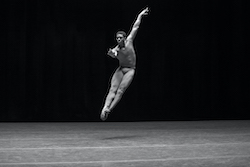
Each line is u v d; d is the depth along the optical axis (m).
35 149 4.59
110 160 3.74
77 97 10.10
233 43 10.78
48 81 10.03
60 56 10.09
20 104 9.94
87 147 4.77
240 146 4.83
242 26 10.81
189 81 10.55
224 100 10.70
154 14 10.47
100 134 6.61
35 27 10.05
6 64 9.93
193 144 5.05
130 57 5.71
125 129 7.71
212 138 5.83
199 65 10.62
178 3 10.59
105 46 10.23
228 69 10.75
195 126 8.41
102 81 10.19
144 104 10.36
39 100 9.99
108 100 5.65
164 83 10.45
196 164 3.51
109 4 10.30
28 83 9.98
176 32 10.55
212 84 10.65
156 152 4.29
